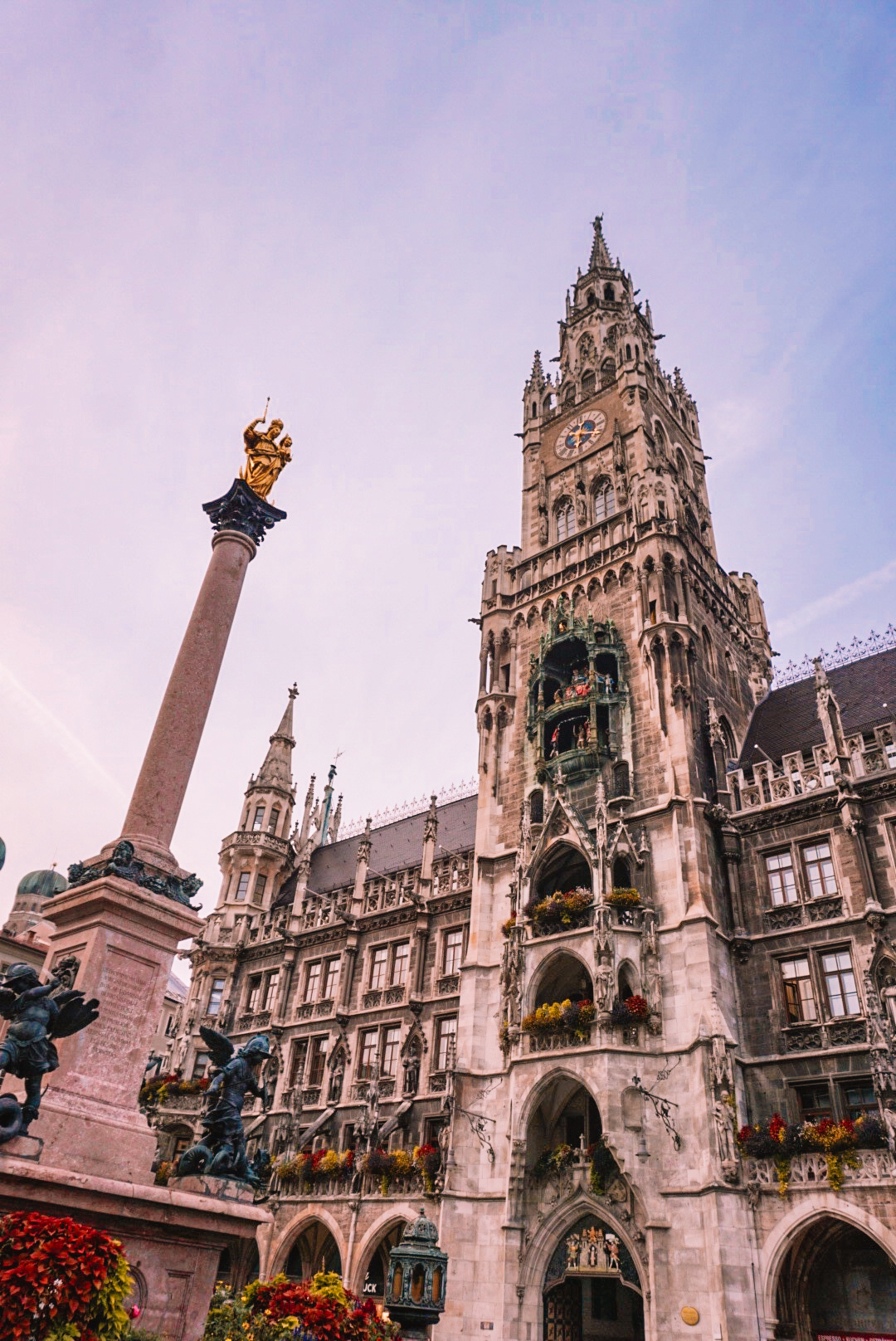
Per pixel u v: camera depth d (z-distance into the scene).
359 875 49.25
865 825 32.38
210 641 21.69
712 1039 29.53
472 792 54.69
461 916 43.06
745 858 34.75
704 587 44.09
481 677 46.09
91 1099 15.82
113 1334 10.00
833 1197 26.11
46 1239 9.89
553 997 36.09
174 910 17.92
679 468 53.53
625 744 38.47
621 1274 28.80
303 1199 39.28
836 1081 28.80
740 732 42.09
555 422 54.41
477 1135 34.00
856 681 41.16
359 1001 44.78
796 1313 26.97
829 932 31.23
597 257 64.38
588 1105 33.75
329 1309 14.69
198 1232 13.86
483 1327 30.16
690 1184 28.08
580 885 37.38
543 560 47.84
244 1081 17.11
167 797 19.44
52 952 17.61
